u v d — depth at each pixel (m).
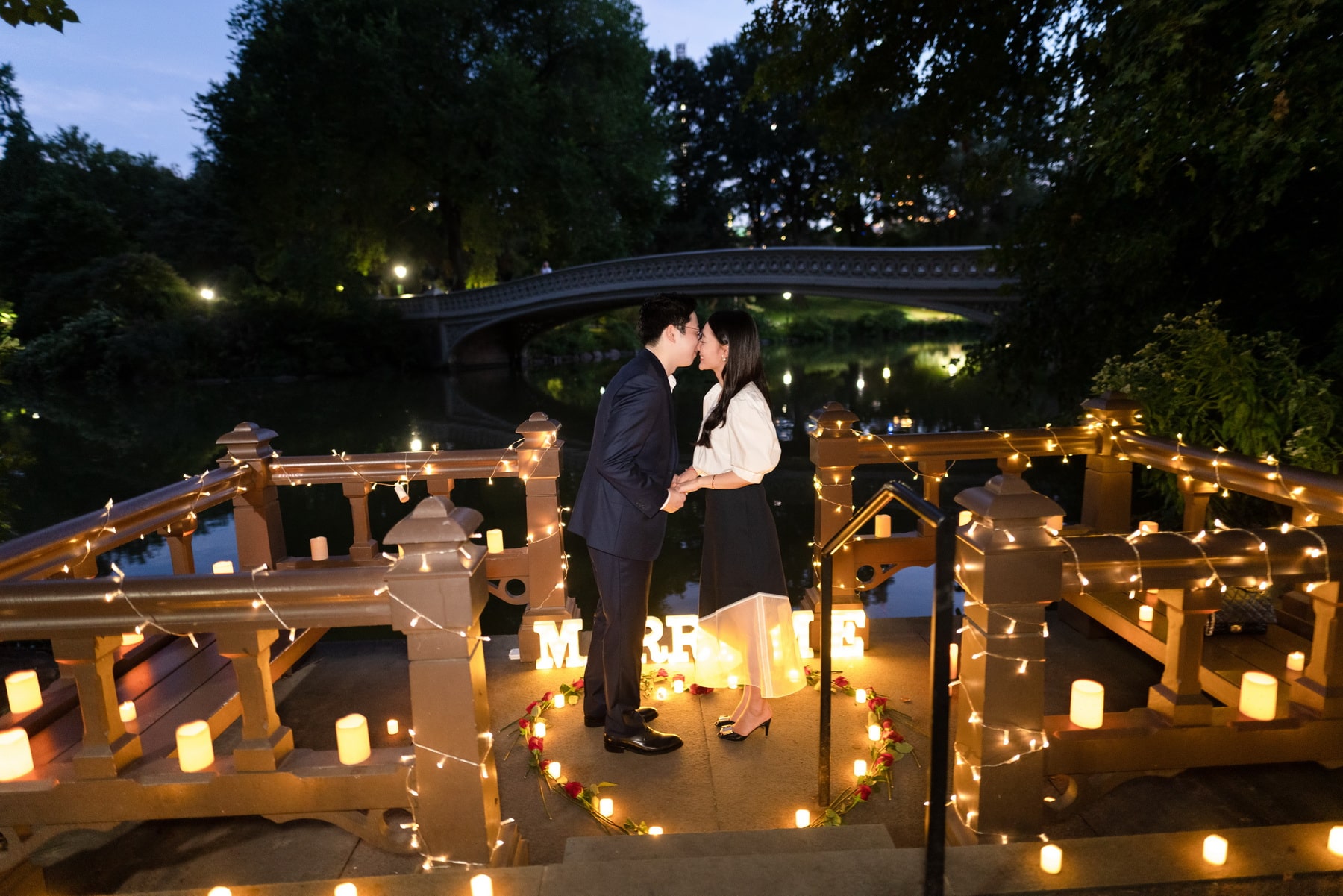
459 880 1.86
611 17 33.78
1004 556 2.00
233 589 2.01
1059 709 3.33
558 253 37.06
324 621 2.04
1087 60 7.57
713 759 3.03
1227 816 2.54
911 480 12.29
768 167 55.94
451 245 36.03
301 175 31.12
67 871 2.41
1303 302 6.79
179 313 34.00
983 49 8.33
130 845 2.52
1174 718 2.35
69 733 2.52
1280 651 2.88
